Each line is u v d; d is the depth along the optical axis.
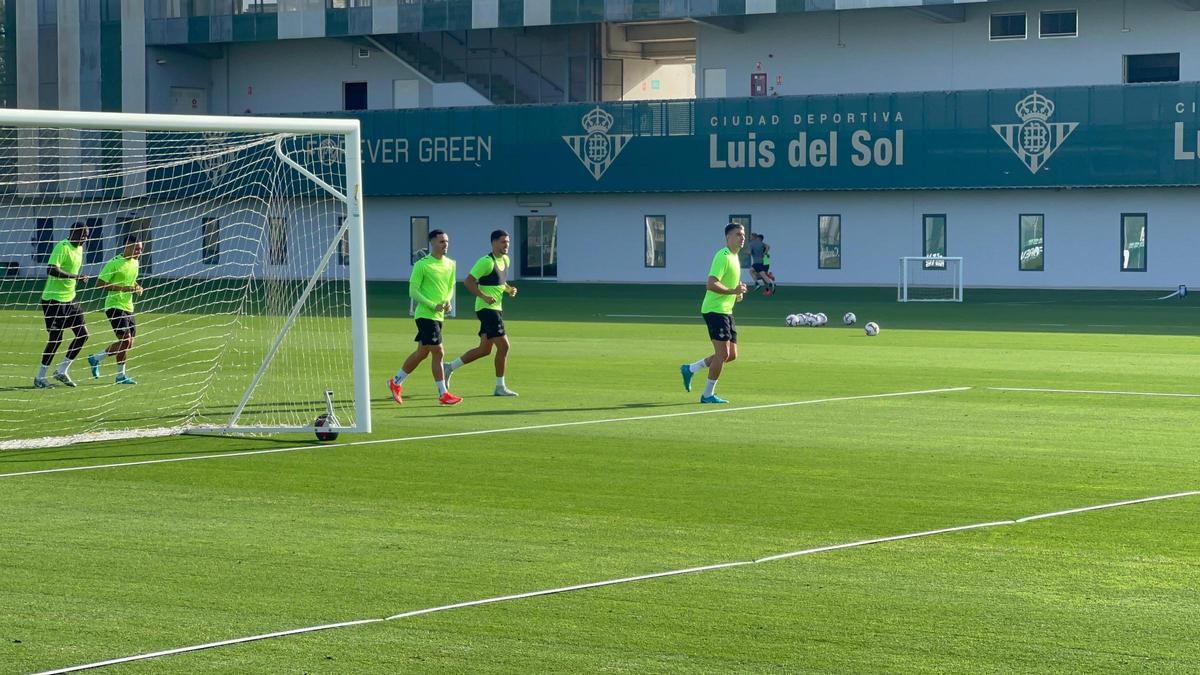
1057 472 16.33
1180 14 62.91
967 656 9.41
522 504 14.58
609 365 29.50
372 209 76.44
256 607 10.66
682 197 70.75
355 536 13.08
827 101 66.25
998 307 51.34
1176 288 62.50
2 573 11.71
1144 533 13.07
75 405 23.81
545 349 33.53
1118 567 11.77
